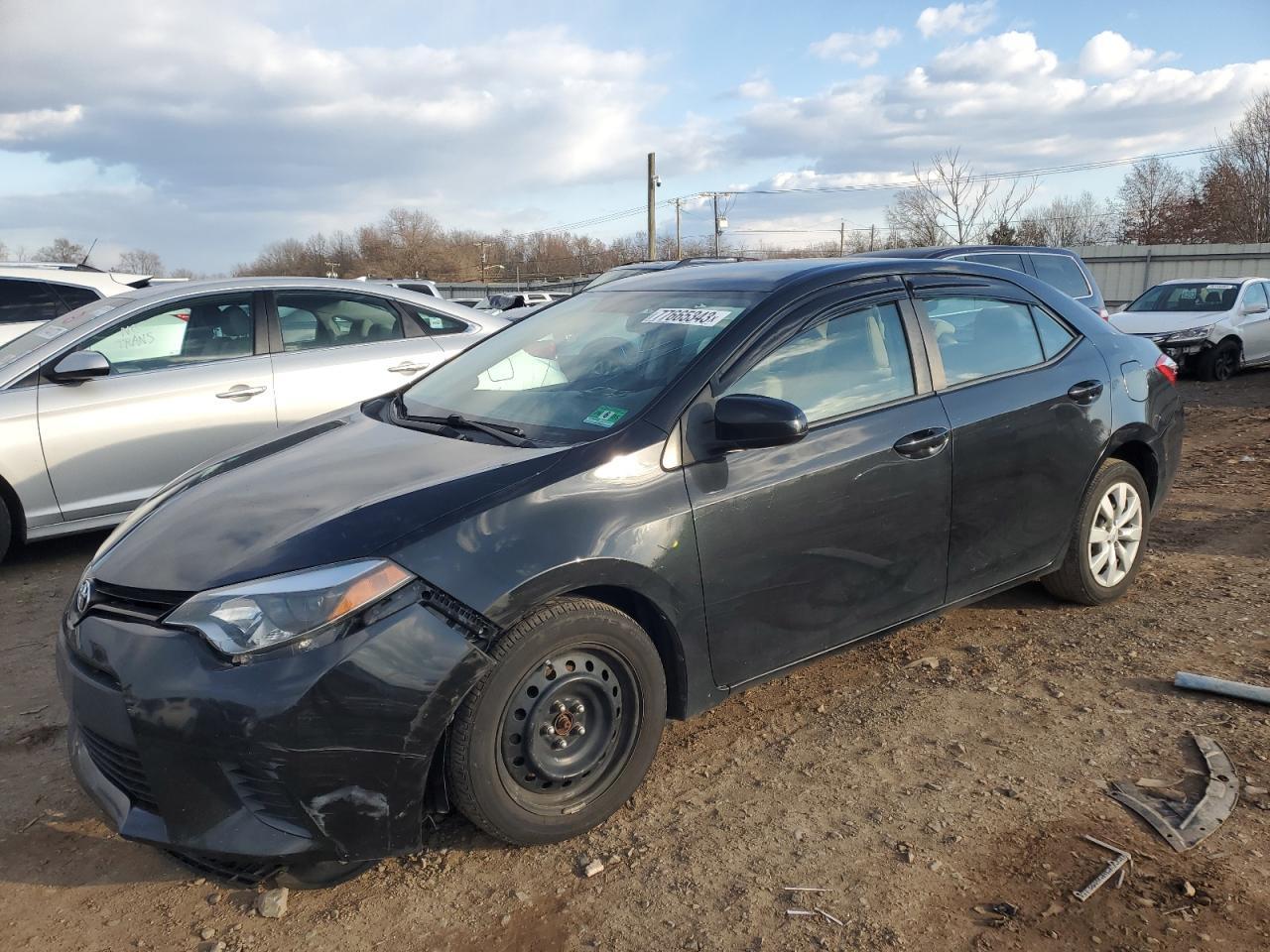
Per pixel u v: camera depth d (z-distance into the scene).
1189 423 10.12
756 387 3.12
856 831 2.76
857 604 3.35
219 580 2.45
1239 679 3.61
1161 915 2.36
